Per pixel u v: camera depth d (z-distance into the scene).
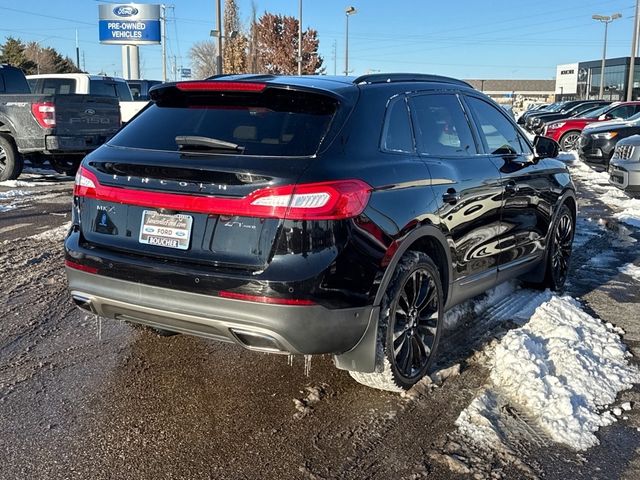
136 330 4.62
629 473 3.00
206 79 3.69
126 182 3.34
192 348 4.32
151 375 3.92
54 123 10.95
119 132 3.75
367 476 2.94
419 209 3.56
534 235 5.26
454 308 5.11
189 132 3.46
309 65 53.50
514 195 4.78
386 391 3.73
